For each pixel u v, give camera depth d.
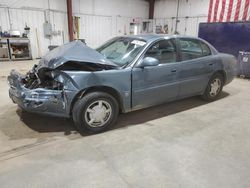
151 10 13.84
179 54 3.29
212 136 2.77
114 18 12.55
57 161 2.15
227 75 4.18
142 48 2.95
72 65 2.65
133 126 3.00
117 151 2.36
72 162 2.14
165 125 3.07
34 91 2.42
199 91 3.81
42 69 2.72
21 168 2.03
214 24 8.14
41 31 10.16
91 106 2.62
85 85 2.47
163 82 3.12
